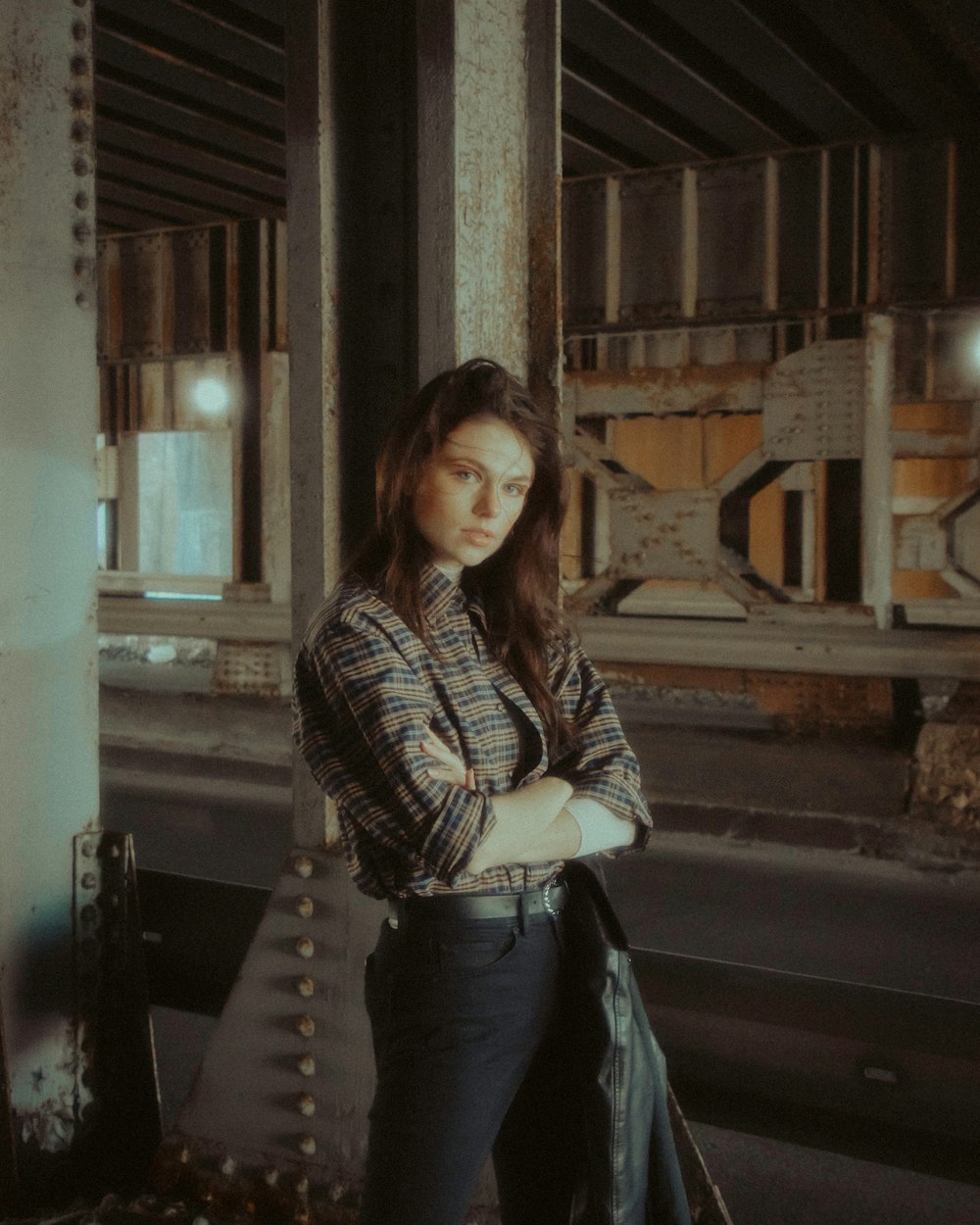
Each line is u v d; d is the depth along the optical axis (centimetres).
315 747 178
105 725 893
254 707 862
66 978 283
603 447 815
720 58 648
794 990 294
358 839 180
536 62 268
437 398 177
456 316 243
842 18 580
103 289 1077
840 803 634
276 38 650
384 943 182
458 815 161
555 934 180
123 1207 258
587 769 189
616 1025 175
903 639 670
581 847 177
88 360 285
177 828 663
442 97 241
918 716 720
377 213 264
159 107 742
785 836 616
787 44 623
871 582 764
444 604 182
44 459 277
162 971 365
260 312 996
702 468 1583
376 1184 169
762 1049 296
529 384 269
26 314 272
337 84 254
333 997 256
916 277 766
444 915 174
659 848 609
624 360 948
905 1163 284
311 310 252
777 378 772
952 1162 279
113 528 1650
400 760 163
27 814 276
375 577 183
